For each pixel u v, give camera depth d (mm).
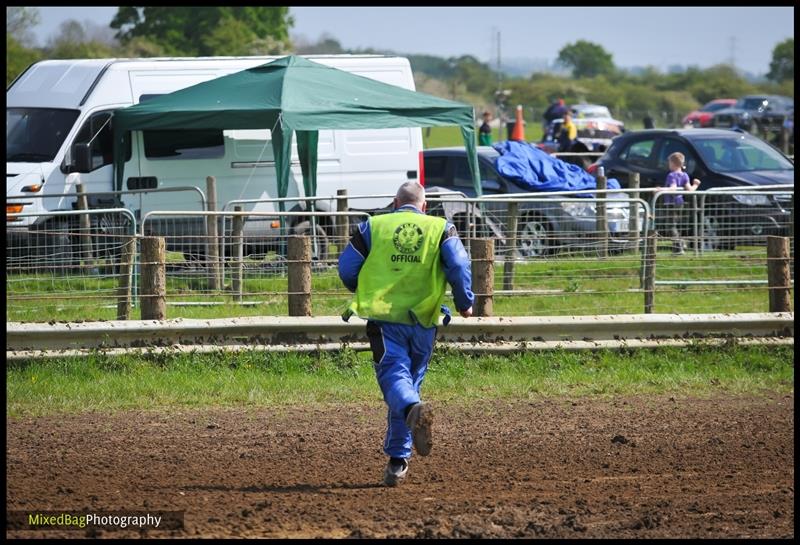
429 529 21969
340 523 22484
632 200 47719
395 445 25125
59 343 37750
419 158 64375
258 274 46281
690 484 26078
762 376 39062
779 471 27344
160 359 38031
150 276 38938
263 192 61750
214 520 22484
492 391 36656
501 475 26750
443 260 24594
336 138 62375
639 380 38156
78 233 46469
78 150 57312
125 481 25641
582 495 24984
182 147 60188
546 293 44906
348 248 25016
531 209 50156
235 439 30109
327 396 35500
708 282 47906
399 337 24656
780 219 53875
